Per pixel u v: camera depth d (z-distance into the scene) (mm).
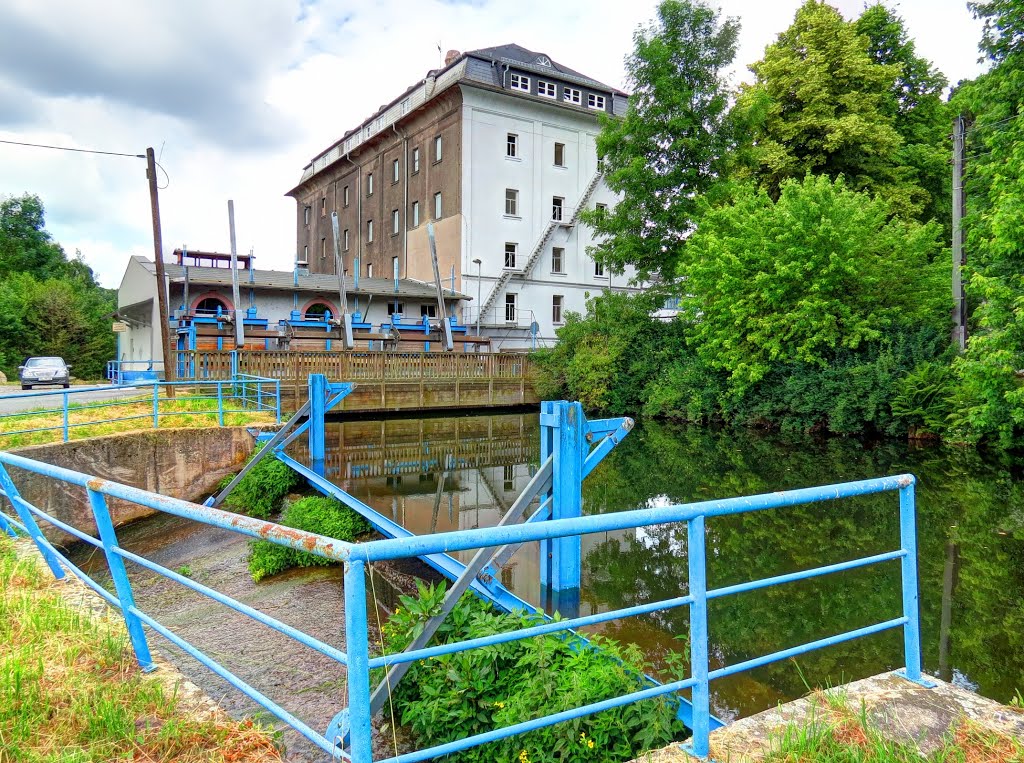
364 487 14062
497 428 23688
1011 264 13219
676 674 4371
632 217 27031
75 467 10688
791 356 21422
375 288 32875
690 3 25438
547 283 37844
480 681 4066
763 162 26438
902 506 2879
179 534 10617
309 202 52219
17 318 40281
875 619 6730
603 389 27688
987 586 7586
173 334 25328
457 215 35250
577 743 3543
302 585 7957
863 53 26469
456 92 34969
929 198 28156
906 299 20484
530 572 7910
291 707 4898
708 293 23266
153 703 2840
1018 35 15734
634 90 26719
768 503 2383
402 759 1867
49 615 3725
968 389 16156
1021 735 2393
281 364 23219
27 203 55906
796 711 2596
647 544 9656
